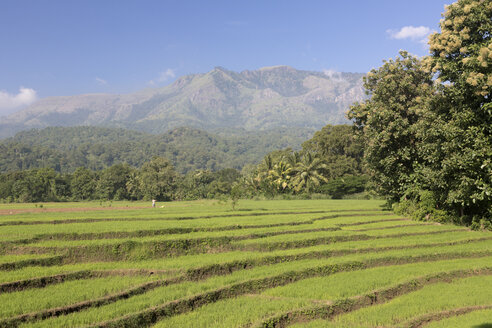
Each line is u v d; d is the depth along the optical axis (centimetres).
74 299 1137
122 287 1272
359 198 6975
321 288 1304
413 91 3116
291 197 7306
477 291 1282
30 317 1012
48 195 10769
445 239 2098
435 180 2462
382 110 3039
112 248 1728
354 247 1897
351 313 1116
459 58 2345
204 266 1480
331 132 8725
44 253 1700
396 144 3039
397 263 1689
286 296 1247
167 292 1241
